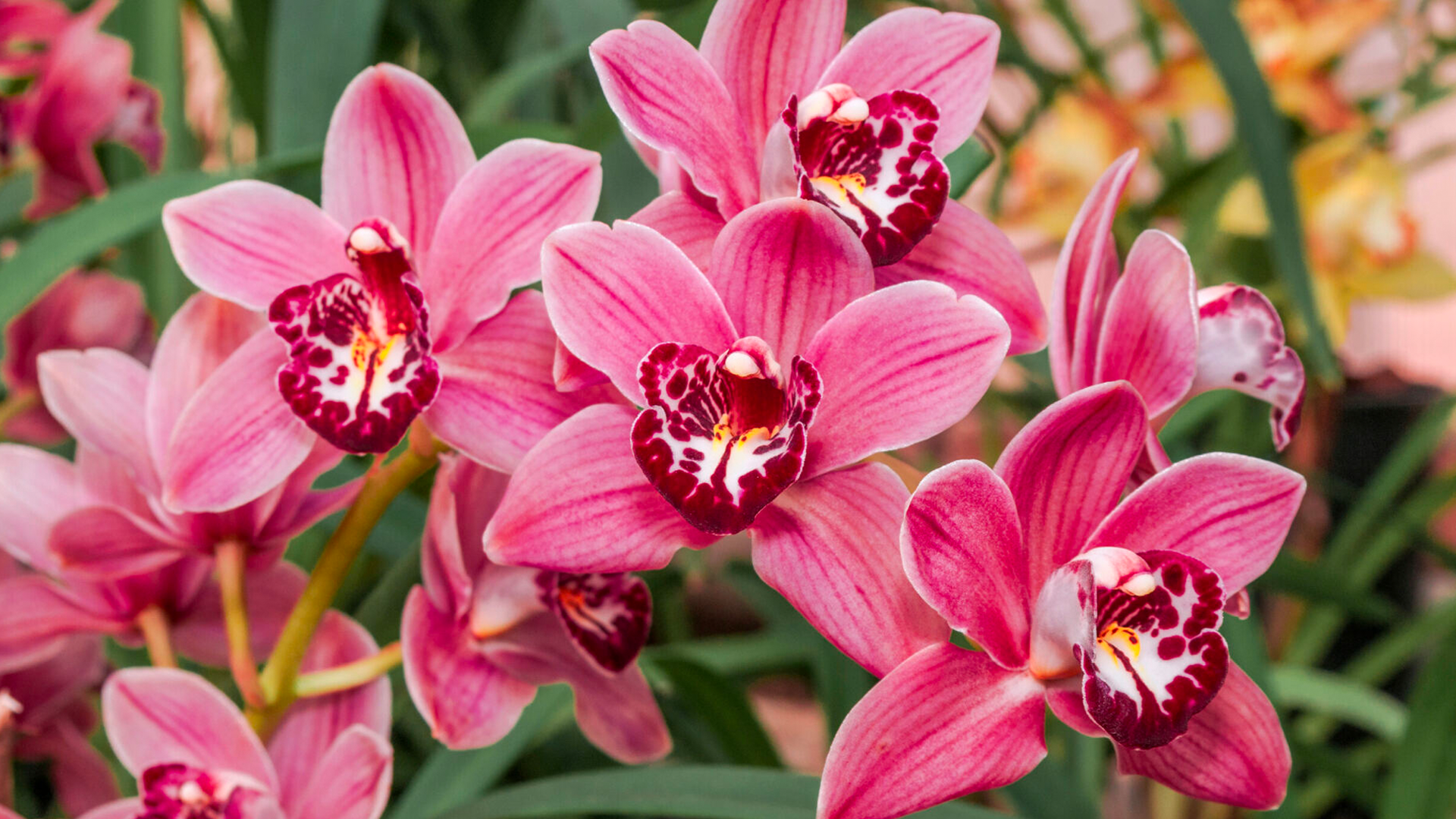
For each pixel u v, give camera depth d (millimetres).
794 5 586
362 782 600
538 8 932
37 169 856
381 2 712
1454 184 2021
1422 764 748
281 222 587
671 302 570
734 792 628
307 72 706
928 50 594
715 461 569
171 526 609
